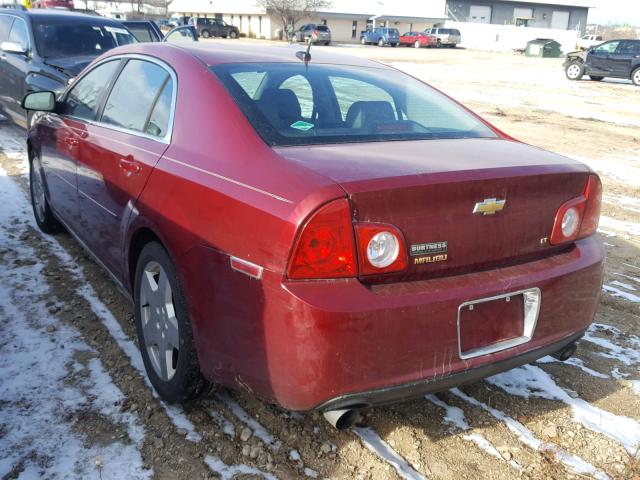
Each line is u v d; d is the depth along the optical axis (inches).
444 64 1263.5
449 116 137.7
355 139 114.7
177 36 524.1
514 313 106.0
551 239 110.5
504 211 102.7
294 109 118.1
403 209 92.8
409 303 92.7
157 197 116.8
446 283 98.4
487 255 102.7
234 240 97.4
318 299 88.5
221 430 115.3
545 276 106.8
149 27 474.0
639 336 161.3
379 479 104.6
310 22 2372.0
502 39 2251.5
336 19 2420.0
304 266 89.4
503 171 101.6
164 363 120.3
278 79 126.3
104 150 143.3
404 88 144.9
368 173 94.0
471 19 2864.2
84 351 139.9
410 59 1397.6
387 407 124.4
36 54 344.8
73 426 114.4
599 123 560.1
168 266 114.7
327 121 118.7
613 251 228.5
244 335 97.4
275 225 91.2
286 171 96.4
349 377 91.0
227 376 103.3
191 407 121.3
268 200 94.0
